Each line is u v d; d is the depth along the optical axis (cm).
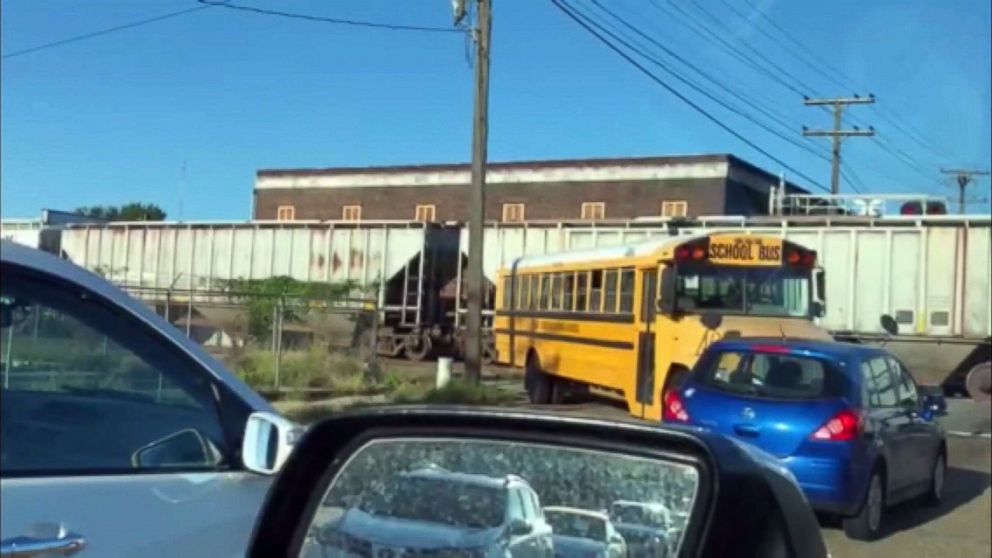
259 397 425
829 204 3541
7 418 350
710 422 990
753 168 5353
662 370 1560
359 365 2250
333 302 2648
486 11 2128
